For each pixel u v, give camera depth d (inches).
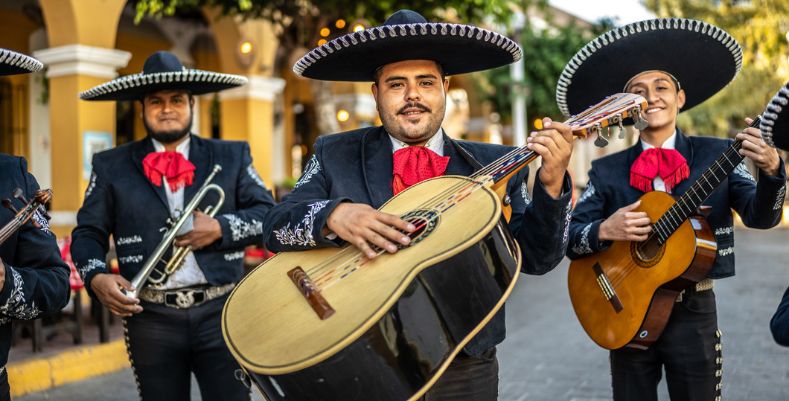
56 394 214.2
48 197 97.0
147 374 134.9
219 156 146.3
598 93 136.3
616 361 129.3
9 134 415.5
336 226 86.7
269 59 417.4
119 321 283.1
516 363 232.8
